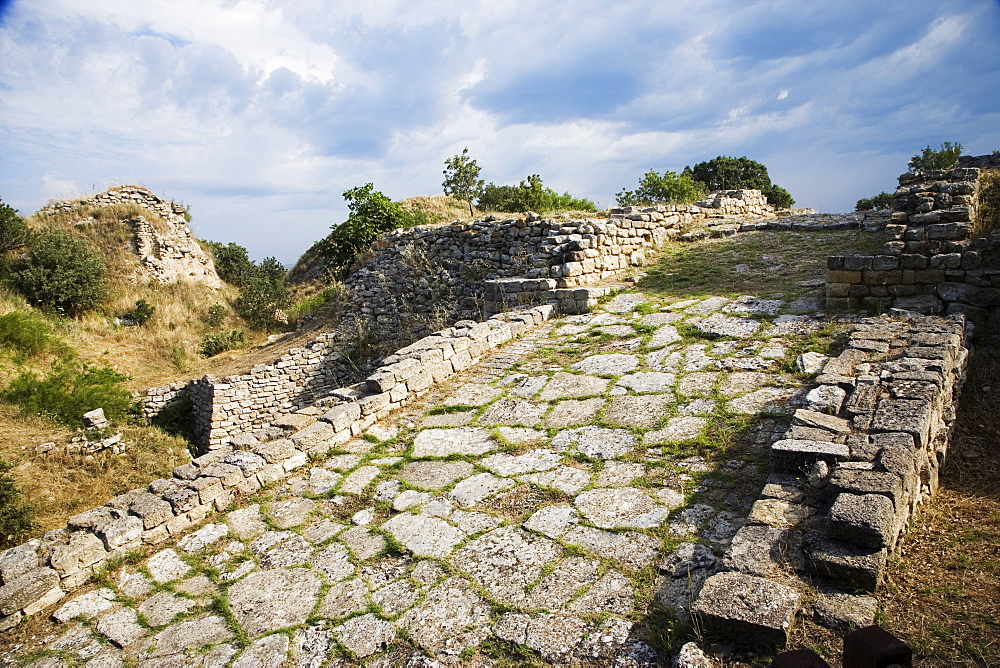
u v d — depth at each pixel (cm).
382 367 711
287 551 437
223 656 344
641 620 311
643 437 495
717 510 388
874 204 2189
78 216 2234
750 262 950
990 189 773
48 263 1816
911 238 672
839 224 1038
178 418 1342
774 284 827
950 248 641
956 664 244
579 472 465
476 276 1202
